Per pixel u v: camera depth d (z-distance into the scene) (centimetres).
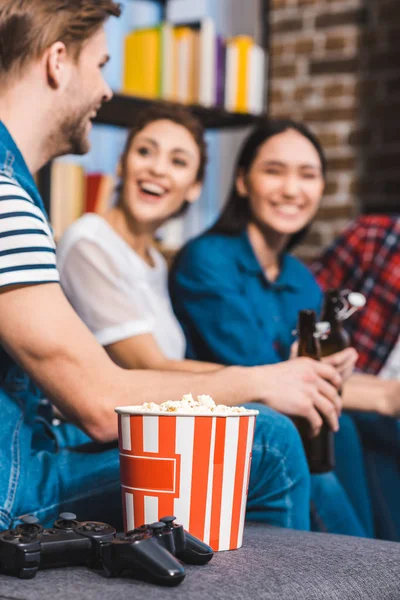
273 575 82
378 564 91
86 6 112
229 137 400
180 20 402
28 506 101
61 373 100
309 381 124
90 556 86
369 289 231
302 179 194
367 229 237
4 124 108
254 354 181
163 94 325
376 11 355
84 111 115
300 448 116
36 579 81
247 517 116
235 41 354
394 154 351
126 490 92
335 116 362
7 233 97
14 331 97
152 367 160
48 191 300
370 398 177
